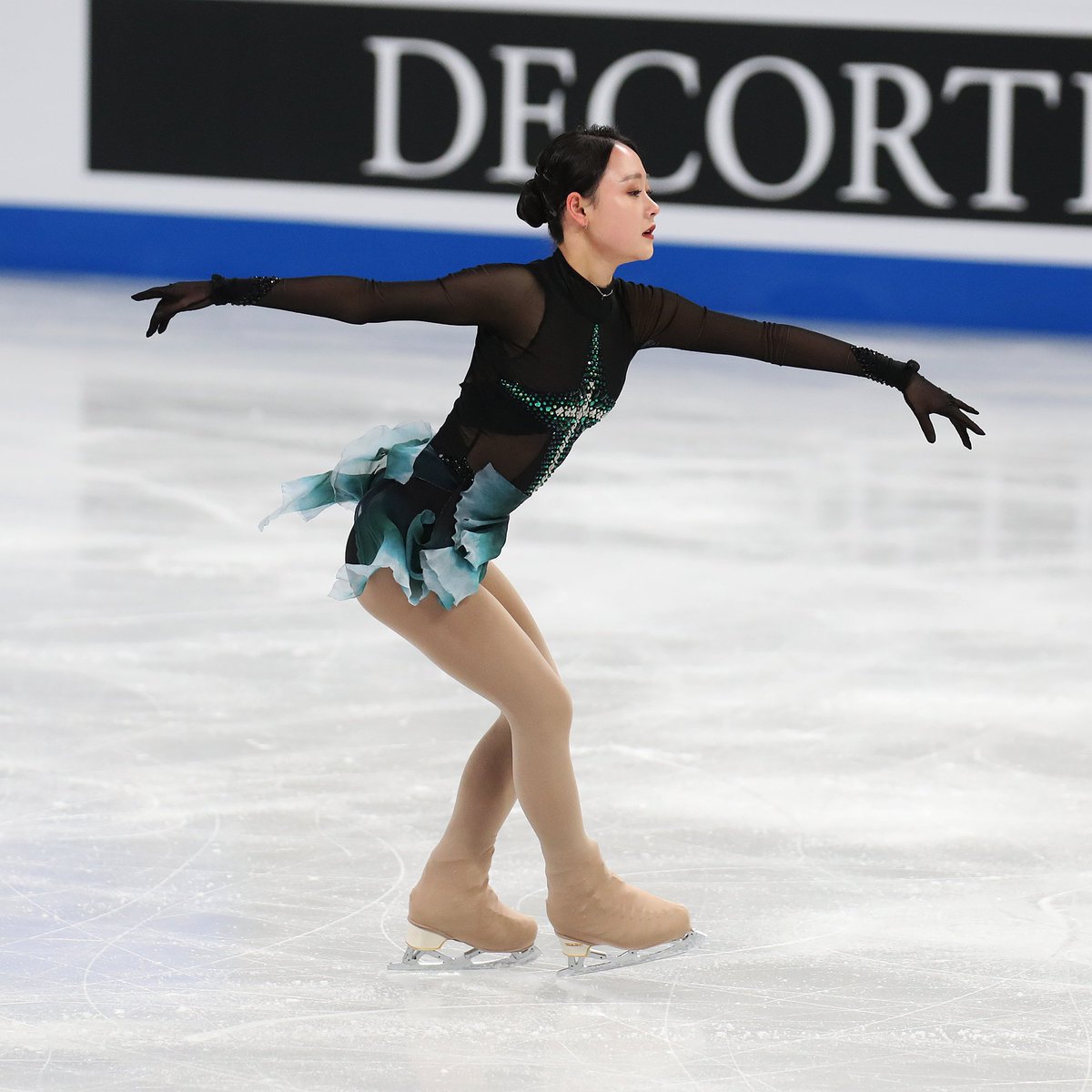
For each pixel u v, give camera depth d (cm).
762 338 1092
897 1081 949
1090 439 3434
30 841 1302
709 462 3120
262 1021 1012
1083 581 2306
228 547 2327
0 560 2216
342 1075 945
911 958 1130
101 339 4266
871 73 4900
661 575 2269
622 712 1691
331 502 1083
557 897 1089
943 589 2241
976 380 4106
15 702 1650
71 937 1128
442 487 1036
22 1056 957
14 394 3494
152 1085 925
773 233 4988
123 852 1285
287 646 1873
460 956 1124
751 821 1398
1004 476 3056
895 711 1716
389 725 1617
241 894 1213
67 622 1941
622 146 1027
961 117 4888
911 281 4975
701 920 1194
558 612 2070
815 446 3334
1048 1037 1009
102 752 1516
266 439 3131
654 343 1091
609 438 3356
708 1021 1029
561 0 4956
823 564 2359
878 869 1298
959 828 1392
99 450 2977
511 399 1020
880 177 4938
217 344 4341
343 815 1378
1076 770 1548
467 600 1041
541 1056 977
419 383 3831
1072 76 4841
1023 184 4897
